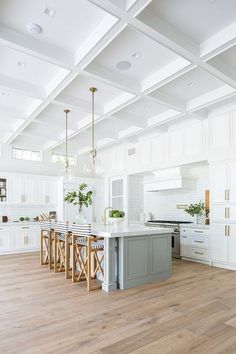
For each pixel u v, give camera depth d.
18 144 7.72
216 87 4.31
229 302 3.34
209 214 5.58
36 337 2.48
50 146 7.70
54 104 4.95
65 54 3.29
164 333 2.55
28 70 3.79
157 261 4.36
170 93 4.50
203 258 5.52
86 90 4.41
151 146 6.83
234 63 3.57
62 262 5.01
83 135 6.90
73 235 4.28
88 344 2.36
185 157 5.85
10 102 4.93
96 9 2.62
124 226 4.89
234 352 2.23
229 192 4.96
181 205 6.91
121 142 7.63
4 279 4.38
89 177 8.87
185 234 5.98
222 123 5.12
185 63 3.40
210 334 2.53
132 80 4.00
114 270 3.91
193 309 3.11
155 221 7.12
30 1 2.54
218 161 5.16
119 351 2.25
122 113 5.39
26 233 7.05
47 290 3.82
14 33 2.94
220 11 2.66
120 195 8.01
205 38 3.08
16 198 7.19
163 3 2.55
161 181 6.82
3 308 3.16
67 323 2.76
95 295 3.61
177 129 6.07
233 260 4.88
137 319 2.85
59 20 2.78
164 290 3.81
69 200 5.15
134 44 3.15
